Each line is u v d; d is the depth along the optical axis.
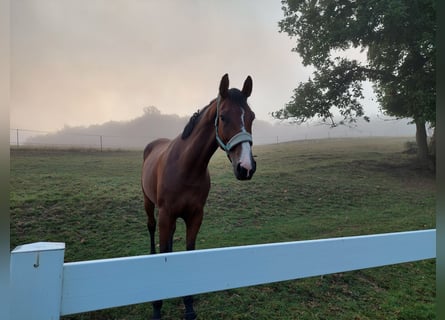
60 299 0.62
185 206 1.97
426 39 6.96
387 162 8.14
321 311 2.17
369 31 7.79
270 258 0.89
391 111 8.79
